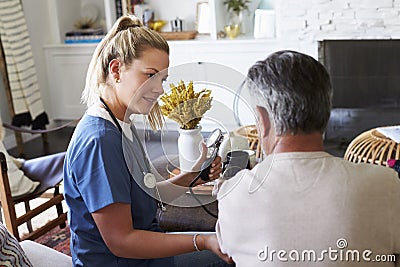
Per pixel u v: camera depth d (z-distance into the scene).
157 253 1.52
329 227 1.24
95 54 1.67
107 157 1.51
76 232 1.65
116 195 1.50
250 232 1.29
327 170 1.26
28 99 4.99
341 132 4.52
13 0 4.84
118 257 1.64
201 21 5.19
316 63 1.27
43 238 3.22
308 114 1.24
